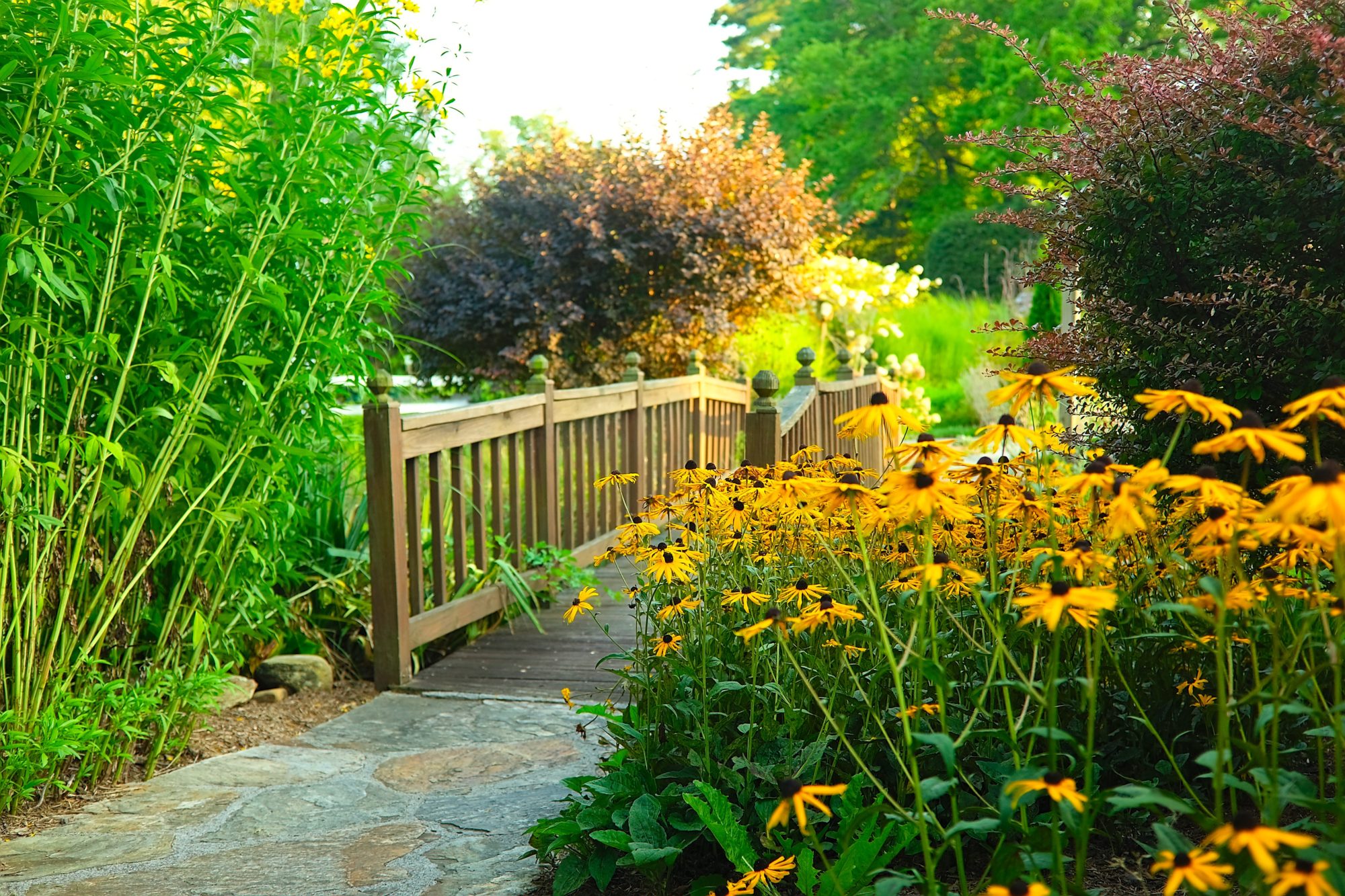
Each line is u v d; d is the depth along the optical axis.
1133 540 2.03
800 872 1.83
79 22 2.80
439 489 4.27
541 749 3.24
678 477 2.65
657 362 9.92
